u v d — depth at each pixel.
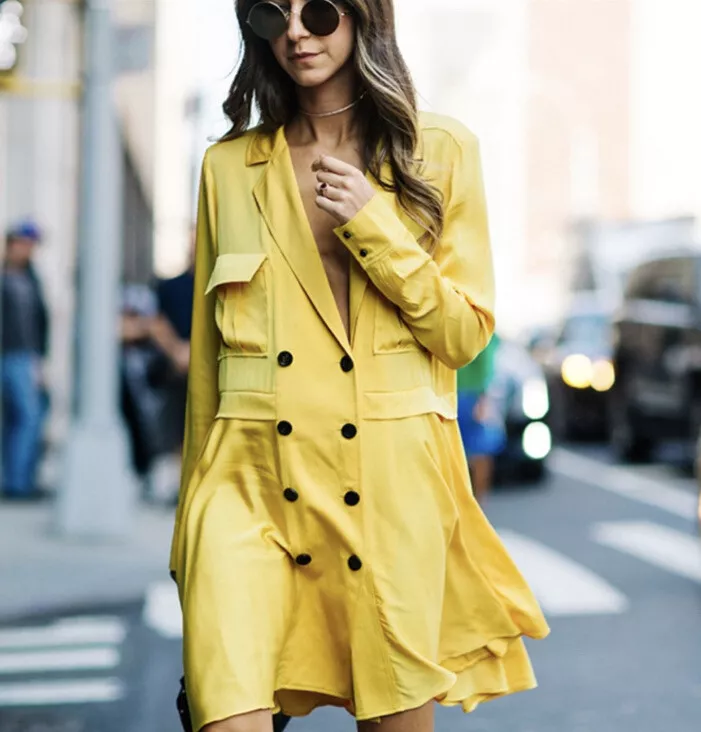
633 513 14.77
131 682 7.74
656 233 34.19
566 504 15.61
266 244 3.59
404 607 3.52
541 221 90.75
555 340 24.92
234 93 3.74
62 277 20.95
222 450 3.60
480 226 3.70
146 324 14.55
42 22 18.52
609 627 9.07
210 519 3.53
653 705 7.22
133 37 12.44
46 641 8.79
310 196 3.64
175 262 36.00
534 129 90.56
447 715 7.11
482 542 3.72
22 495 14.98
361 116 3.68
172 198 37.44
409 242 3.50
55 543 12.01
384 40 3.60
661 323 18.64
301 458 3.54
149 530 12.86
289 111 3.73
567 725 6.88
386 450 3.54
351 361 3.53
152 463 14.60
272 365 3.56
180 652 8.45
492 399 16.91
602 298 27.77
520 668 3.80
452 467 3.71
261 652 3.42
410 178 3.58
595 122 85.44
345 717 7.20
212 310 3.74
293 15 3.56
